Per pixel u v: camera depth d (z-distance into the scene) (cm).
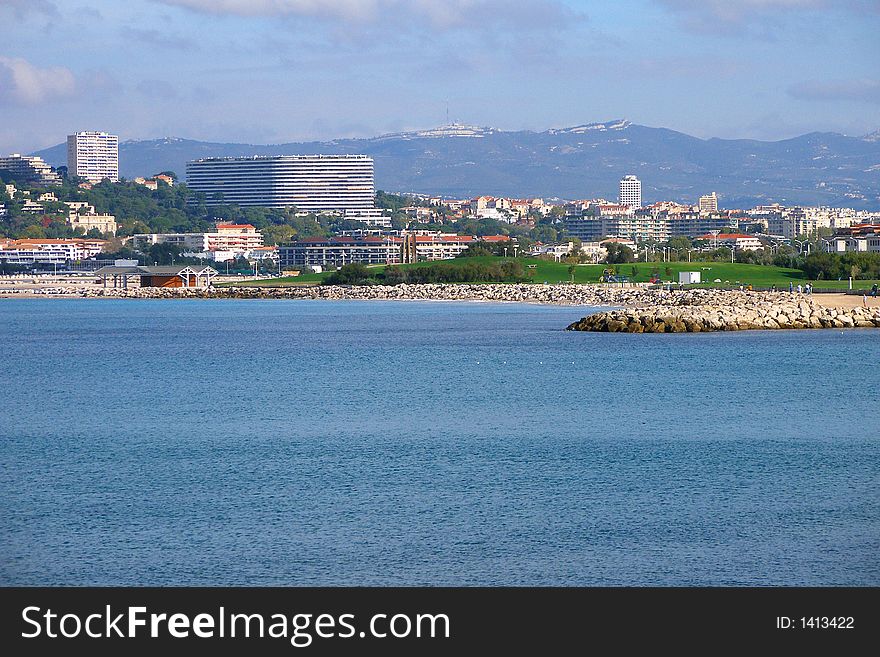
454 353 16375
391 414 9844
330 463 7375
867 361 14150
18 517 5919
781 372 12988
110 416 9925
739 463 7281
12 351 18225
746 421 9225
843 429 8744
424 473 7012
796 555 5172
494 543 5388
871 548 5256
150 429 9050
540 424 9144
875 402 10388
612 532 5553
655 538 5441
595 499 6244
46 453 7888
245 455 7712
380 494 6397
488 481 6750
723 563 5072
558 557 5175
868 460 7356
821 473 6931
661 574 4947
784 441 8156
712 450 7788
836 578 4888
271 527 5678
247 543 5406
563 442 8194
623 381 12269
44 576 4991
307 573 5009
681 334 18988
